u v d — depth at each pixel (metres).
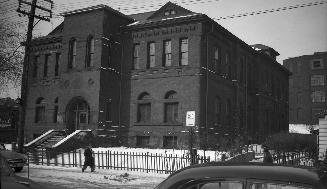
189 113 16.45
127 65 31.86
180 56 29.75
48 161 22.25
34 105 35.44
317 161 19.42
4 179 5.03
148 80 30.62
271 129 43.78
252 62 39.91
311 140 29.88
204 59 29.12
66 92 31.94
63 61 32.66
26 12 21.73
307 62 76.06
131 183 14.30
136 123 30.53
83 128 30.53
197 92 28.25
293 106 77.00
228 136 31.42
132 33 31.94
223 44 32.81
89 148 18.47
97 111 29.72
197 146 27.06
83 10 31.59
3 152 17.44
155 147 29.30
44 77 35.34
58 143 25.77
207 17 28.66
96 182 14.46
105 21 31.09
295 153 24.25
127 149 27.53
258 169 3.01
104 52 30.83
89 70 30.80
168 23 29.94
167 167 18.00
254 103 39.50
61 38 34.28
